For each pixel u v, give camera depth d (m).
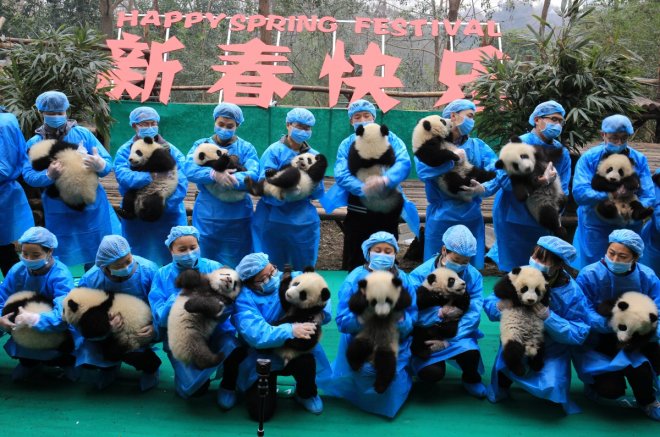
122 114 10.17
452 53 10.82
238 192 5.70
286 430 4.18
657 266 5.93
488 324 6.02
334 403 4.54
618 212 5.62
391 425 4.28
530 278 4.25
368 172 5.55
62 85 7.94
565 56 7.26
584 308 4.45
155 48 10.90
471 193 5.56
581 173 5.83
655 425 4.33
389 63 10.73
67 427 4.12
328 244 9.19
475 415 4.41
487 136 7.96
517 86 7.43
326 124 10.16
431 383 4.82
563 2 11.97
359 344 4.27
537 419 4.38
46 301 4.49
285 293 4.27
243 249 5.96
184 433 4.11
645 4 15.17
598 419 4.39
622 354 4.34
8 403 4.39
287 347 4.21
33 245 4.44
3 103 7.78
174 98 17.42
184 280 4.18
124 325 4.29
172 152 5.90
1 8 16.84
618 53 7.71
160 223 5.78
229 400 4.38
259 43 11.02
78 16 17.56
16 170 5.69
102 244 4.32
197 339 4.10
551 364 4.39
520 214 5.79
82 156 5.50
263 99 10.36
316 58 16.58
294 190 5.48
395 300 4.14
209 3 17.02
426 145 5.54
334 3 16.42
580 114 7.22
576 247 6.12
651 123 14.80
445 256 4.66
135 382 4.74
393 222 5.80
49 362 4.63
